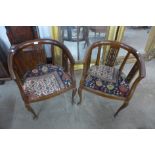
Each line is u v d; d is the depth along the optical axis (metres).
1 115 1.43
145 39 2.14
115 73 1.30
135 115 1.48
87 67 1.25
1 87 1.64
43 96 1.13
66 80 1.22
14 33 1.24
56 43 1.17
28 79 1.20
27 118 1.41
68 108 1.51
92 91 1.20
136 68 1.12
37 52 1.26
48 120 1.41
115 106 1.55
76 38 1.63
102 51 1.75
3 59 1.45
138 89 1.71
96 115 1.47
